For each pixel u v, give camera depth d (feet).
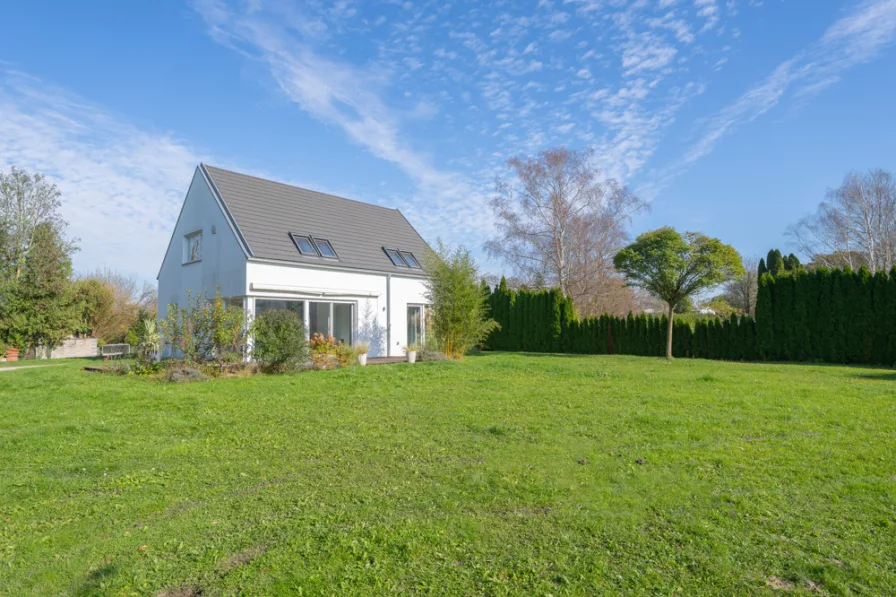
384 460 15.75
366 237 68.64
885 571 8.71
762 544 9.80
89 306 96.37
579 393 27.78
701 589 8.33
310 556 9.63
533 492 12.70
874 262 99.45
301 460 15.92
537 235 95.04
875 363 52.13
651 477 13.66
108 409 24.12
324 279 57.82
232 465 15.49
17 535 10.87
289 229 59.26
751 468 14.32
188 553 9.89
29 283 82.94
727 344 62.64
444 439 18.17
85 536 10.76
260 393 28.63
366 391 29.25
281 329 40.47
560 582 8.64
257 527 11.01
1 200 82.94
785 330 58.13
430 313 58.44
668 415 21.53
